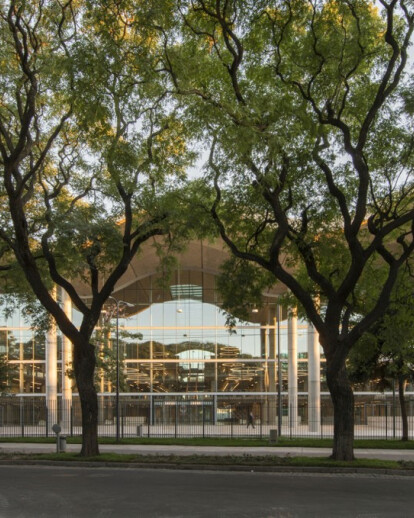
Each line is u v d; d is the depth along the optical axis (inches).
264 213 899.4
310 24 749.3
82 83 685.9
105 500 519.8
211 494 557.3
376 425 1790.1
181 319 2351.1
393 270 816.3
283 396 2256.4
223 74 813.2
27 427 1761.8
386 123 807.7
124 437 1381.6
